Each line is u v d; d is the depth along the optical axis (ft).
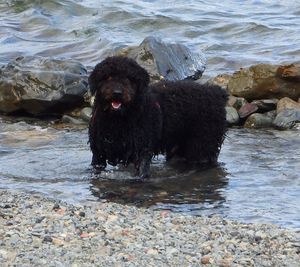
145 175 43.78
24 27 86.28
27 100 57.62
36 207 35.86
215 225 34.60
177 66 63.41
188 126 46.57
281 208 38.60
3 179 43.27
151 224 34.17
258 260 29.89
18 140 51.31
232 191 41.60
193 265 29.19
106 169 45.06
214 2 94.68
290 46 75.46
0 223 33.09
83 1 93.20
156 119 44.27
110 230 32.78
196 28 83.05
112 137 43.50
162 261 29.37
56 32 83.56
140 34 82.79
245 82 58.59
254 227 34.22
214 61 71.77
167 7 91.50
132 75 42.52
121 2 93.25
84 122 56.29
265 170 45.16
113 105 41.96
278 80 57.82
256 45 76.79
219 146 47.09
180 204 39.45
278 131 53.57
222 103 47.19
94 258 29.27
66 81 58.34
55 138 51.70
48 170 44.91
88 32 81.82
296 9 90.02
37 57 65.00
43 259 28.86
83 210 35.65
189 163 47.06
